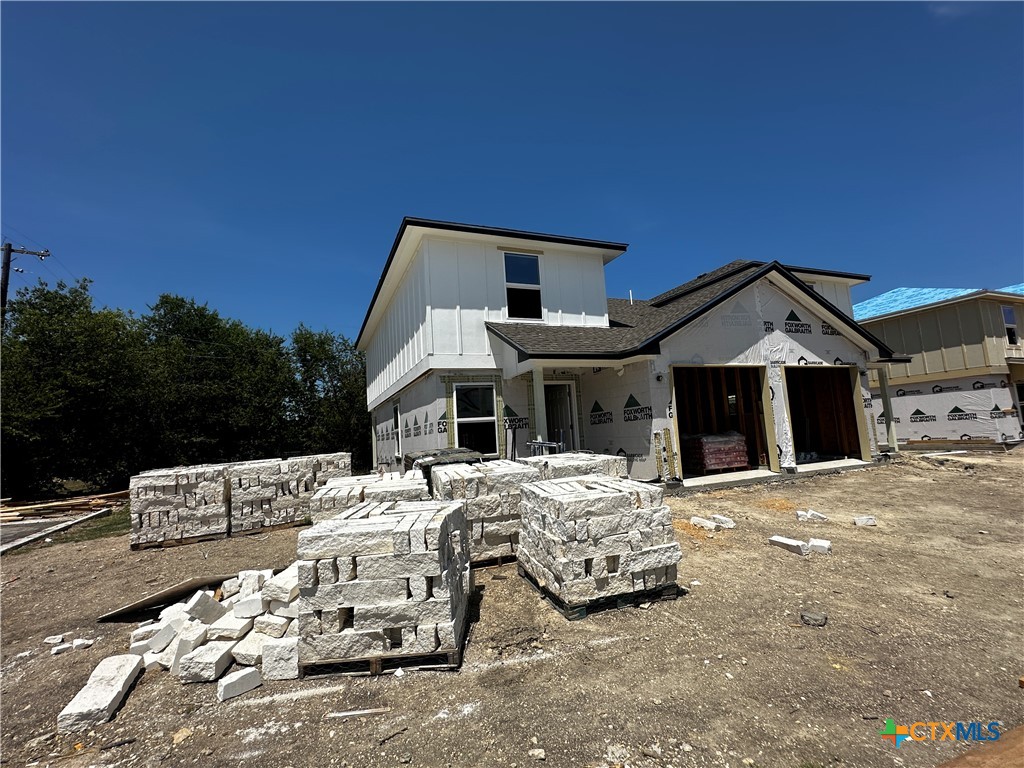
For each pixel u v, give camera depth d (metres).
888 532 7.18
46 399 16.30
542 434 10.41
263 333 29.52
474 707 3.20
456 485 6.10
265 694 3.49
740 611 4.54
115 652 4.44
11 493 16.50
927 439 18.08
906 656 3.69
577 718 3.02
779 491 10.36
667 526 4.79
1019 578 5.27
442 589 3.75
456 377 11.43
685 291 15.52
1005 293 16.81
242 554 7.60
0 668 4.20
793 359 12.60
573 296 13.08
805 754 2.64
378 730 3.01
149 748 2.97
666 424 10.88
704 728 2.88
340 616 3.74
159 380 20.88
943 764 2.54
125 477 19.25
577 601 4.46
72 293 20.86
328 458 9.82
